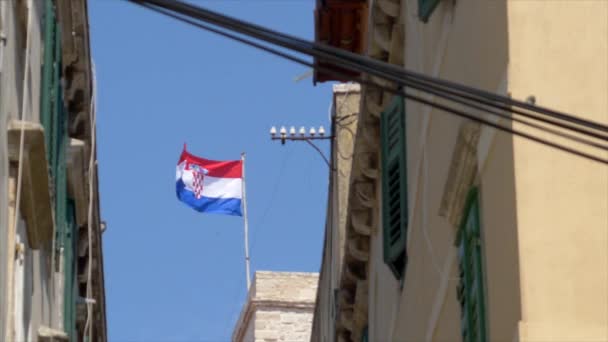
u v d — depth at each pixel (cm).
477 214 1662
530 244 1484
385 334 2547
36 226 1725
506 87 1553
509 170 1534
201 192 5006
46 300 2030
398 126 2350
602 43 1561
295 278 5216
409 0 2281
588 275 1470
